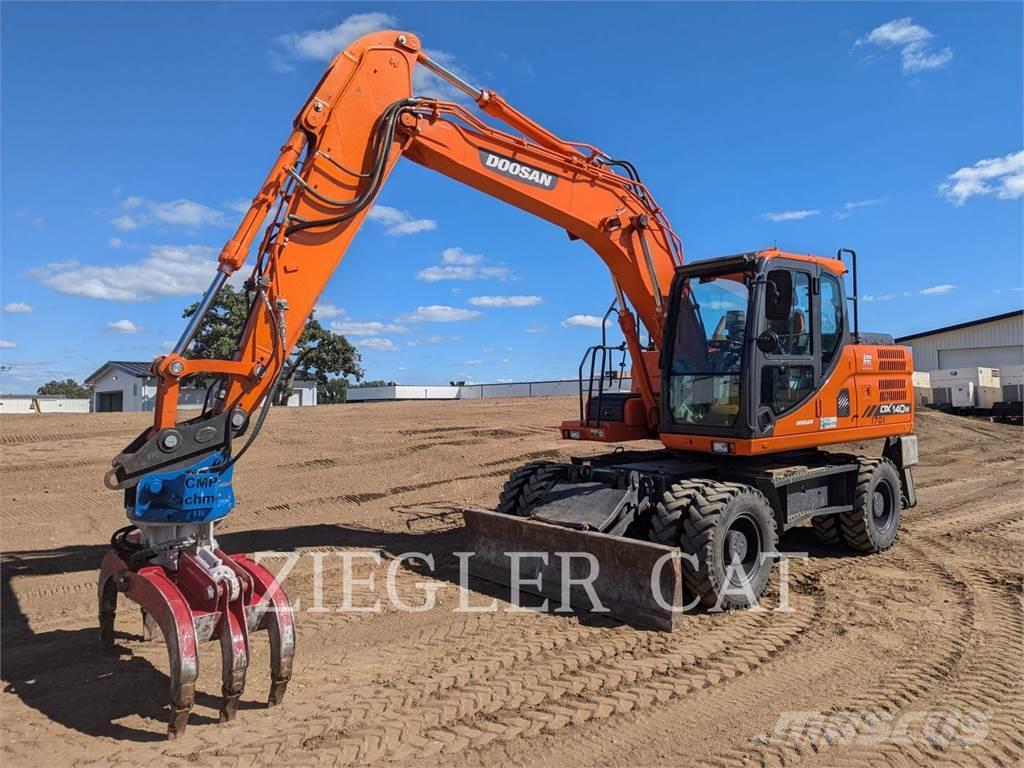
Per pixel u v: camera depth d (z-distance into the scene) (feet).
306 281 17.02
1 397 143.23
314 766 11.43
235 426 14.92
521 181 21.30
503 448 46.85
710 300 22.48
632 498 20.52
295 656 15.88
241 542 26.45
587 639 17.07
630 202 23.86
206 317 15.44
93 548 25.76
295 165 17.12
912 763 11.81
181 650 12.00
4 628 17.60
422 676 14.84
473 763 11.60
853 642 17.08
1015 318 105.60
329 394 181.06
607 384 25.88
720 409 21.85
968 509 34.24
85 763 11.37
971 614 19.13
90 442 47.50
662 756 11.91
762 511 20.40
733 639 17.20
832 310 23.95
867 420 25.30
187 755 11.65
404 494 35.83
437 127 19.67
